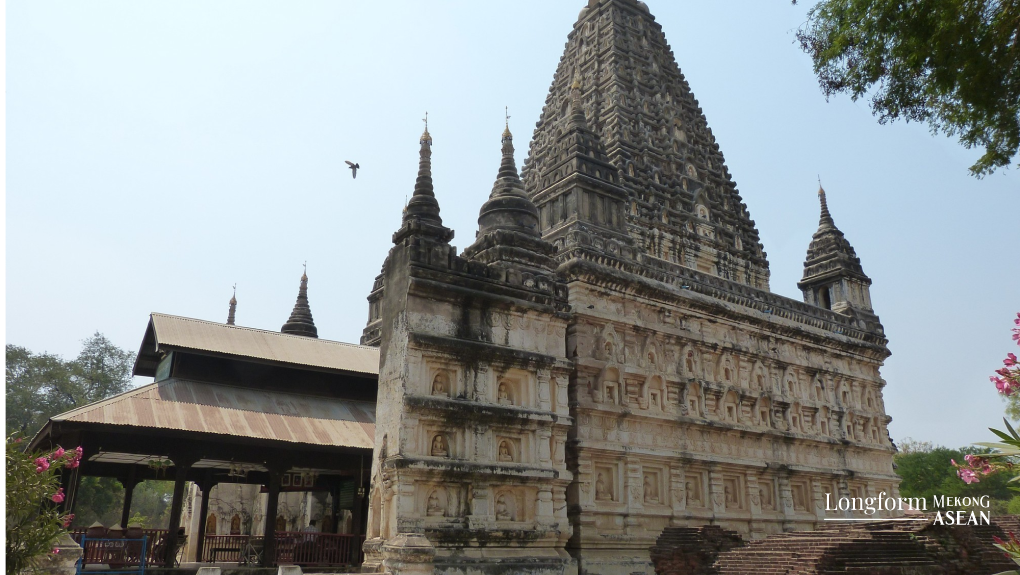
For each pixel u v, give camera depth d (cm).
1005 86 1384
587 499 2855
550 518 2642
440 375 2566
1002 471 1449
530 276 2872
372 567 2230
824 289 4812
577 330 3044
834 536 2681
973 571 2533
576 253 3155
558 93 4519
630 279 3234
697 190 4231
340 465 2938
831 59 1552
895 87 1515
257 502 4184
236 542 3409
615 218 3444
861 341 4388
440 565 2303
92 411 2483
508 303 2745
